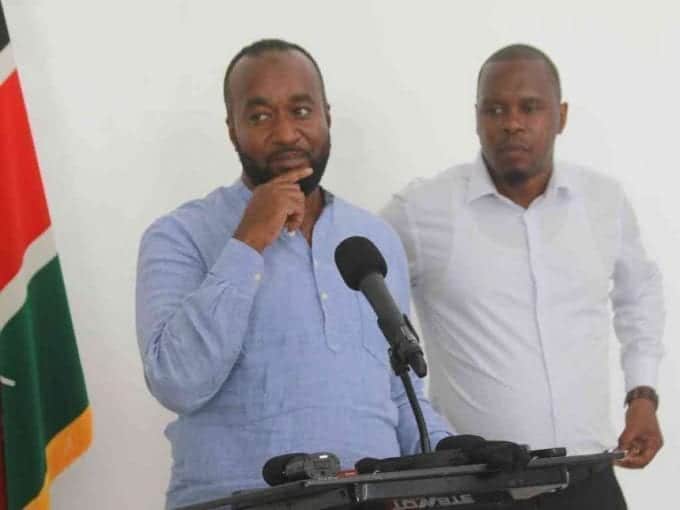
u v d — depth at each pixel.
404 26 4.54
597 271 3.67
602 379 3.62
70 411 3.72
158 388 2.73
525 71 3.58
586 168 3.81
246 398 2.84
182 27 4.23
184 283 2.93
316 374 2.86
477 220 3.64
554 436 3.49
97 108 4.11
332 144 4.39
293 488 1.83
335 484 1.82
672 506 4.67
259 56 3.11
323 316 2.93
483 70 3.66
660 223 4.75
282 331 2.88
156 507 4.02
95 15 4.13
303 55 3.15
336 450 2.80
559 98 3.68
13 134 3.73
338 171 4.39
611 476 3.43
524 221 3.63
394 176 4.46
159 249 2.97
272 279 2.94
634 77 4.78
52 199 4.02
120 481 3.99
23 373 3.58
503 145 3.56
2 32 3.76
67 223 4.03
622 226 3.82
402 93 4.51
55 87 4.06
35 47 4.04
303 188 3.05
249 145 3.06
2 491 3.59
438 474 1.88
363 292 2.32
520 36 4.66
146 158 4.14
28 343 3.60
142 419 4.05
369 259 2.33
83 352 4.00
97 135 4.10
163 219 3.05
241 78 3.10
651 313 3.89
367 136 4.44
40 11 4.06
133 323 4.07
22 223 3.72
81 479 3.96
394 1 4.53
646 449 3.76
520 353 3.52
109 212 4.09
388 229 3.23
